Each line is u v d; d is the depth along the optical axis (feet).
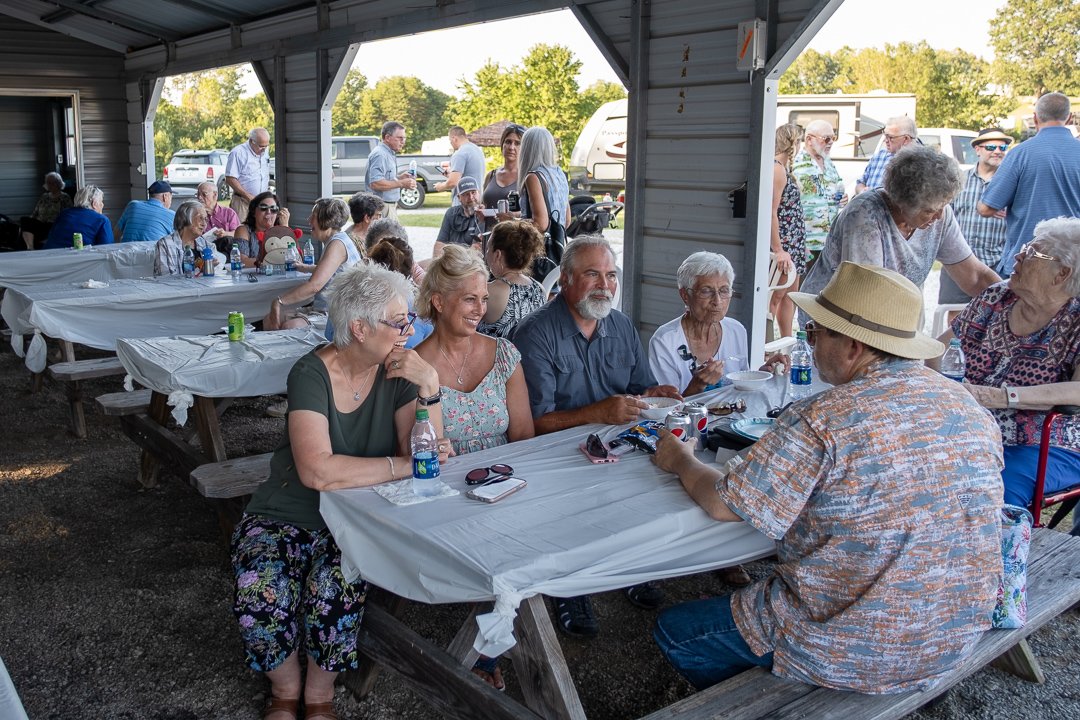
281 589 7.59
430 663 7.14
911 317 6.23
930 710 8.36
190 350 12.54
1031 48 84.53
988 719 8.26
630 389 10.65
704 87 16.07
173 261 20.59
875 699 6.33
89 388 20.04
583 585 6.22
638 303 18.21
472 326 8.74
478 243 22.06
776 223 20.02
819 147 24.20
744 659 6.86
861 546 6.03
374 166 27.53
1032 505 9.85
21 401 18.80
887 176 11.07
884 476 5.93
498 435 9.14
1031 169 17.61
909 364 6.29
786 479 6.16
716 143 16.02
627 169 17.72
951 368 10.46
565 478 7.56
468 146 27.50
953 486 6.00
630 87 17.39
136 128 38.47
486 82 75.10
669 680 8.98
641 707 8.53
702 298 10.83
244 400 18.93
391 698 8.61
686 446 7.64
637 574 6.57
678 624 7.23
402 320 7.66
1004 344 10.30
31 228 32.45
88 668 8.95
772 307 21.74
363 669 8.49
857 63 96.48
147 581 10.78
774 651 6.57
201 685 8.69
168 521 12.60
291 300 17.37
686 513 6.73
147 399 13.33
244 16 29.22
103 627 9.73
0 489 13.78
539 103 72.74
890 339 6.16
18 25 36.11
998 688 8.74
